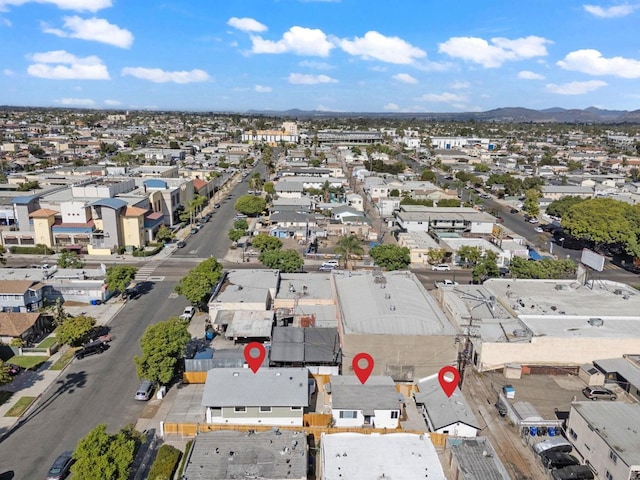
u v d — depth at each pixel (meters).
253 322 60.72
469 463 37.84
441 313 56.97
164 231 103.94
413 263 96.38
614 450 36.88
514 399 50.31
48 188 119.06
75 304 70.88
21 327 58.88
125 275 71.38
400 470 35.81
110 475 33.16
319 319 62.84
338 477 34.81
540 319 60.25
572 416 43.25
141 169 149.50
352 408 43.88
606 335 56.12
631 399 50.75
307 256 97.81
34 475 37.72
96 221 99.56
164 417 45.47
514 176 180.12
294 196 147.12
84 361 55.25
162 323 51.34
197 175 168.88
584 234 103.38
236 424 43.00
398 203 134.38
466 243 99.12
